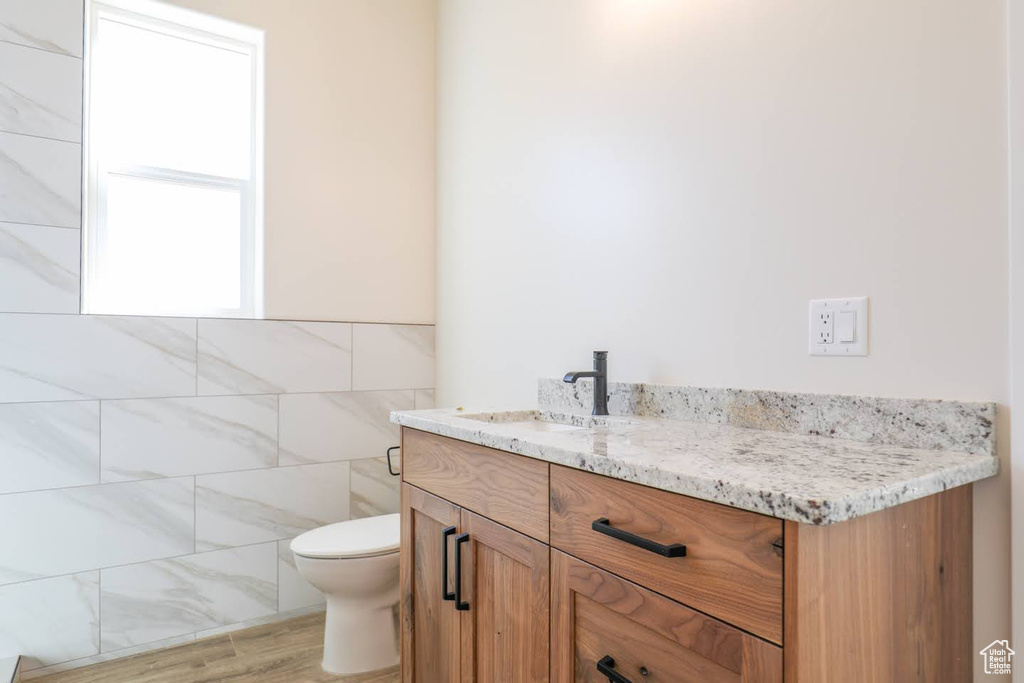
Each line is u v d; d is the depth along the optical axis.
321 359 2.44
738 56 1.41
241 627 2.27
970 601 1.00
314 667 1.99
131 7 2.14
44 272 1.96
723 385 1.44
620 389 1.70
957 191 1.04
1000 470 0.98
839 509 0.70
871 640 0.80
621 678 0.94
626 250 1.71
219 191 2.36
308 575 1.91
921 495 0.83
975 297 1.02
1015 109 0.96
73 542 1.98
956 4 1.04
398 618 2.11
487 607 1.30
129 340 2.08
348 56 2.52
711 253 1.47
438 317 2.69
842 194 1.20
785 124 1.31
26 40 1.95
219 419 2.23
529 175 2.11
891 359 1.13
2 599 1.88
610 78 1.77
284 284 2.36
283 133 2.37
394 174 2.62
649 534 0.91
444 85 2.65
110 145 2.16
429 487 1.53
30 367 1.93
